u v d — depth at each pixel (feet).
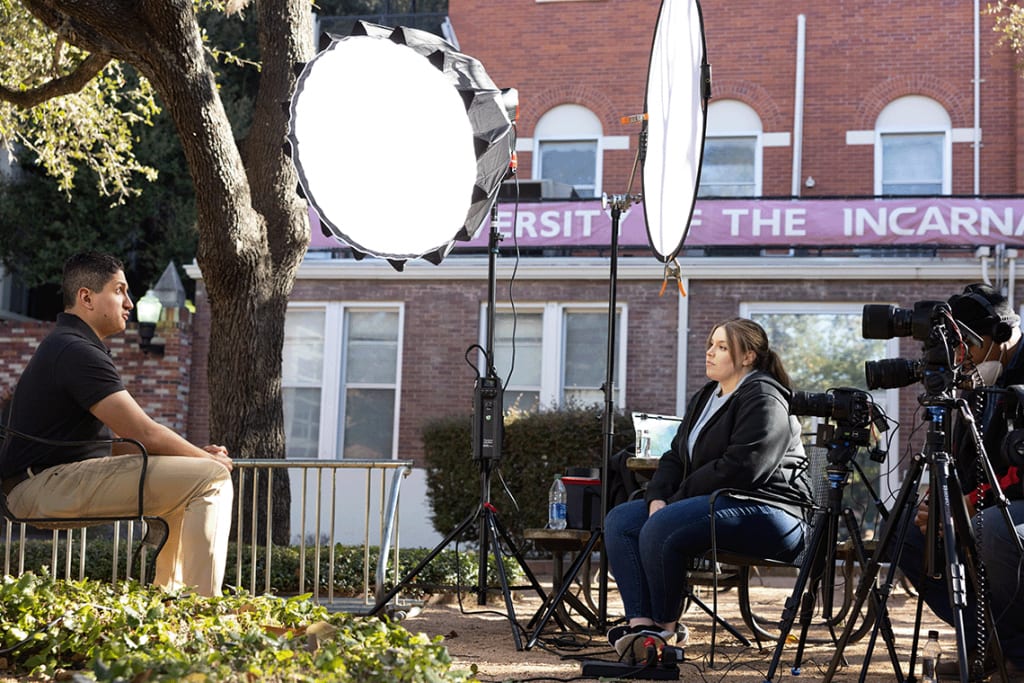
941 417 10.88
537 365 46.47
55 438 14.30
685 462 14.94
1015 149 49.26
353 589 23.45
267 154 29.12
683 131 16.49
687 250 46.75
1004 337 11.85
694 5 16.16
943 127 50.21
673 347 45.27
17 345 49.85
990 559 11.60
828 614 15.40
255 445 28.35
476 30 54.29
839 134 50.78
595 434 38.75
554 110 53.31
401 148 16.61
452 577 24.75
